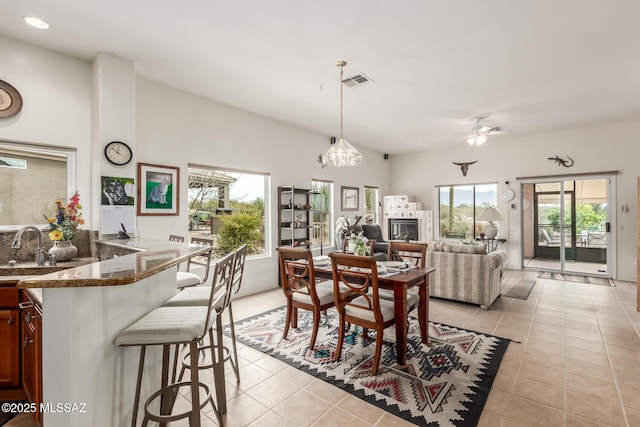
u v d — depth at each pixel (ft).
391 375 7.88
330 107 15.34
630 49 9.81
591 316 12.19
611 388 7.21
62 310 3.87
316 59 10.45
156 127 12.28
